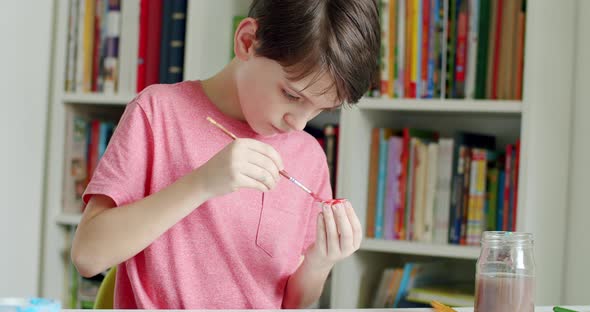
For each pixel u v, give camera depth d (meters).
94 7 2.44
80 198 2.51
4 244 2.34
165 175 1.36
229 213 1.39
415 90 2.15
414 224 2.18
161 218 1.21
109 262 1.23
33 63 2.41
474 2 2.10
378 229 2.22
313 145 1.54
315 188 1.53
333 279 2.16
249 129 1.42
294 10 1.19
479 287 1.06
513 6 2.07
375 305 2.25
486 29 2.09
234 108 1.41
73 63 2.46
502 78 2.08
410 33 2.15
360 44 1.20
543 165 2.08
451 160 2.14
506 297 1.04
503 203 2.10
